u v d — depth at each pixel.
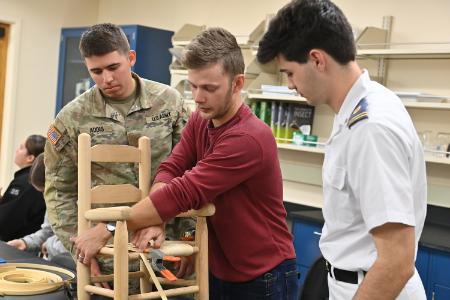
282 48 1.34
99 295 1.79
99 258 1.87
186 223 2.05
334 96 1.38
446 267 3.13
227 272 1.79
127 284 1.58
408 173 1.28
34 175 3.07
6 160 5.62
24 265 2.22
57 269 2.21
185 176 1.62
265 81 4.46
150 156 1.99
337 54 1.31
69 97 5.75
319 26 1.29
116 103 2.12
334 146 1.40
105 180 2.07
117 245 1.56
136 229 1.61
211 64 1.55
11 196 3.72
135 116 2.12
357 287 1.41
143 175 1.94
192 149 1.86
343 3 4.30
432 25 3.82
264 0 4.74
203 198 1.62
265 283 1.75
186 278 1.82
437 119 3.78
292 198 4.56
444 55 3.67
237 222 1.72
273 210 1.78
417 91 3.88
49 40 5.83
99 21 6.19
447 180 3.77
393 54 3.75
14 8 5.54
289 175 4.61
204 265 1.71
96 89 2.10
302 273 3.80
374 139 1.26
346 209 1.40
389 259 1.23
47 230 3.35
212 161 1.62
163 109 2.16
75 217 2.08
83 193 1.79
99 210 1.57
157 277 1.72
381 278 1.24
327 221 1.48
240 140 1.62
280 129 4.36
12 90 5.60
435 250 3.17
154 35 5.17
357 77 1.37
